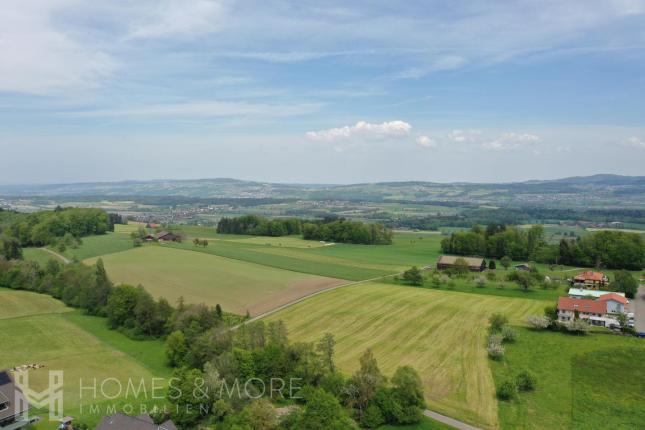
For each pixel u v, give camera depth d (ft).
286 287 479.41
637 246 594.24
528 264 621.31
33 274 472.44
